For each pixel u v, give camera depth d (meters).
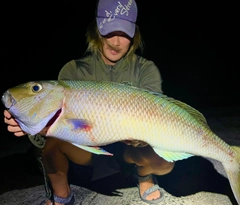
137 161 1.14
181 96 2.98
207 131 0.97
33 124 0.89
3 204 1.21
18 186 1.34
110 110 0.89
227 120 2.12
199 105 2.70
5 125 2.21
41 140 1.11
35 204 1.21
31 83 0.89
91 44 1.16
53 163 1.09
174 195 1.24
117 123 0.90
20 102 0.87
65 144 1.07
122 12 1.09
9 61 4.26
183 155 0.97
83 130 0.89
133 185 1.33
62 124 0.89
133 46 1.17
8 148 1.78
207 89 3.18
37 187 1.33
